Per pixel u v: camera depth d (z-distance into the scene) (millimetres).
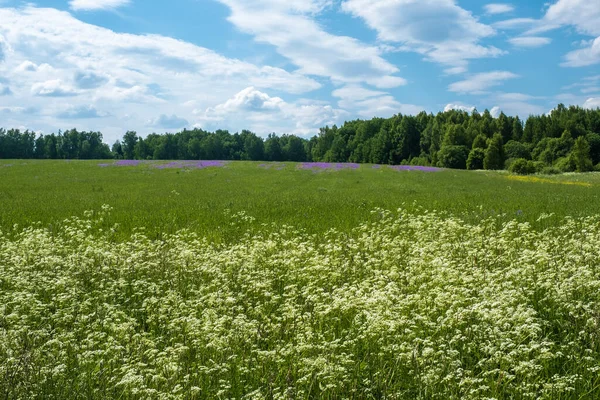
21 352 5895
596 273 8594
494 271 9227
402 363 5820
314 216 18266
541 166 72125
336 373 5340
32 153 162750
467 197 25141
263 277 9508
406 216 17438
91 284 9438
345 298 7254
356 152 170125
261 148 179125
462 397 5020
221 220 17688
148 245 12891
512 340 6074
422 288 8234
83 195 29031
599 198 23922
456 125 133250
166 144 165500
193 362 5934
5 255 11188
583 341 6402
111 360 5766
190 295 8852
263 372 5758
